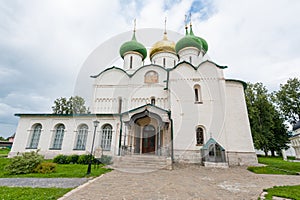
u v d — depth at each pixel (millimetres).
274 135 26469
